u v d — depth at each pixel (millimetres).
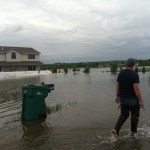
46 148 7203
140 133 8266
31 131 8969
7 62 61781
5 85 29516
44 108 10969
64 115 11367
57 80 36594
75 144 7422
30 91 10664
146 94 17688
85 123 9789
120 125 7840
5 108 13812
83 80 35375
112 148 7023
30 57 65875
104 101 15227
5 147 7355
